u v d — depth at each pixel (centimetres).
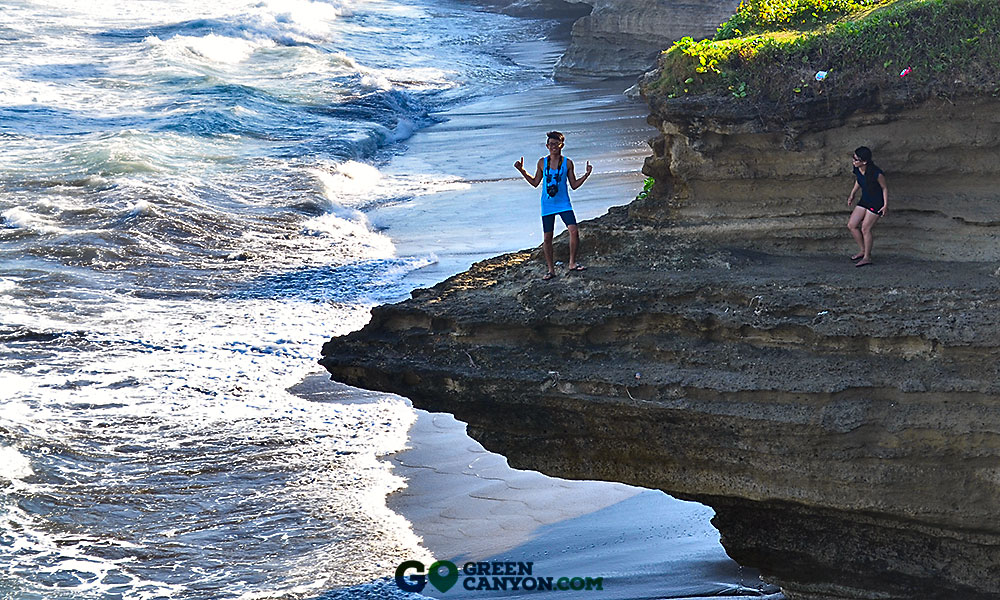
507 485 1592
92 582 1341
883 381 1222
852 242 1463
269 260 2656
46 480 1563
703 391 1286
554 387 1367
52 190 3091
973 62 1364
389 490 1579
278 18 7038
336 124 4212
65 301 2316
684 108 1477
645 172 1602
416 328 1490
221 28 6334
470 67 5938
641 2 5041
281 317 2270
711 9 4784
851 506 1237
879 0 1662
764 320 1303
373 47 6575
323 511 1517
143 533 1455
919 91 1373
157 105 4325
